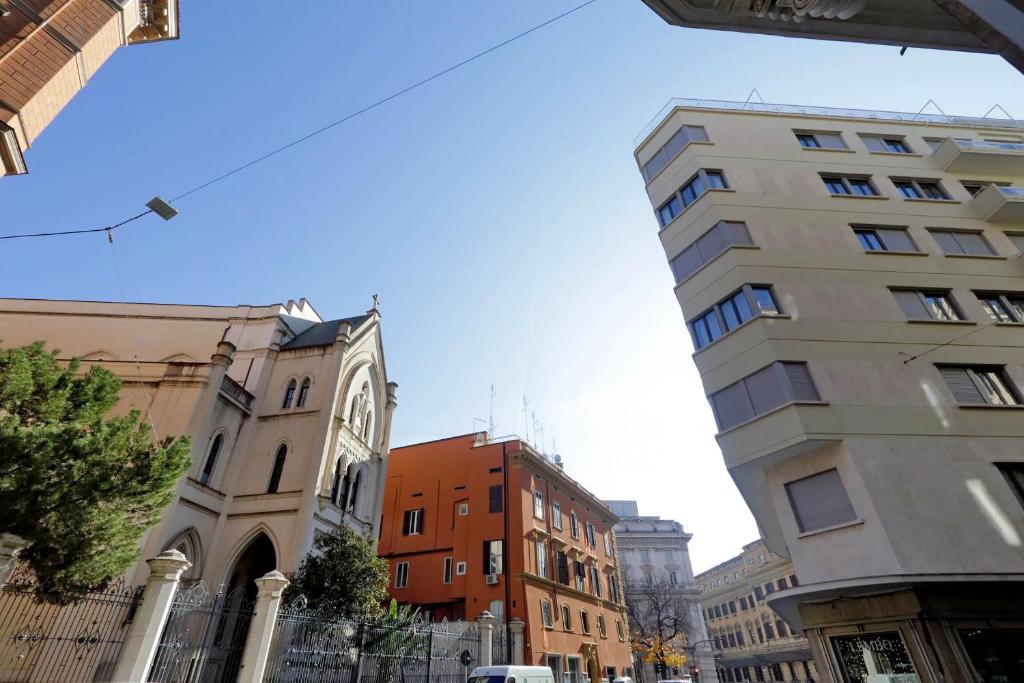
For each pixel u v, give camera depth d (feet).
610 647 124.67
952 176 76.69
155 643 33.83
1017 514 46.03
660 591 215.72
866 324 58.18
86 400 40.16
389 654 60.75
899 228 69.05
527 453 114.42
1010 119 88.63
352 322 104.22
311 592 63.31
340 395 88.89
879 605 42.96
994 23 18.75
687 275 67.26
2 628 47.06
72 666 47.50
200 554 68.49
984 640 39.99
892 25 33.63
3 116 29.71
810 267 62.39
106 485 36.06
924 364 55.67
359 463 94.38
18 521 32.58
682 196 73.15
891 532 44.39
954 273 64.39
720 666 228.84
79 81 34.60
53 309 89.20
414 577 107.55
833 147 78.84
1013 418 52.42
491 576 99.04
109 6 35.99
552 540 114.32
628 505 279.08
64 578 36.14
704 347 61.21
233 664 55.98
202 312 94.79
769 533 57.47
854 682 43.57
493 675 55.16
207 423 71.67
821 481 49.78
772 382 53.72
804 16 30.17
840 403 51.72
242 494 76.13
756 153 74.90
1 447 31.86
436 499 116.67
